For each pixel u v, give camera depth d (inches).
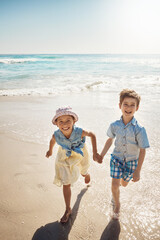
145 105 260.2
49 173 117.3
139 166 86.7
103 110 243.1
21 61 1221.7
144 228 80.0
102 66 1107.9
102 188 105.1
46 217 86.0
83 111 238.7
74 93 361.7
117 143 93.4
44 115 224.5
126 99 87.5
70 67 1000.9
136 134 88.3
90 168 122.7
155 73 705.6
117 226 81.2
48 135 170.4
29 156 135.2
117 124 93.3
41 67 956.0
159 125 186.4
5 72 708.0
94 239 75.8
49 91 375.6
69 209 87.0
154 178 111.0
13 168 120.3
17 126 189.2
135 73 712.4
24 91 372.2
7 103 283.0
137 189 103.1
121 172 91.7
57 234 77.9
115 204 90.1
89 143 155.3
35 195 98.6
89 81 503.5
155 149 141.6
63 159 93.2
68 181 88.6
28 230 79.3
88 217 86.1
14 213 87.0
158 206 91.6
